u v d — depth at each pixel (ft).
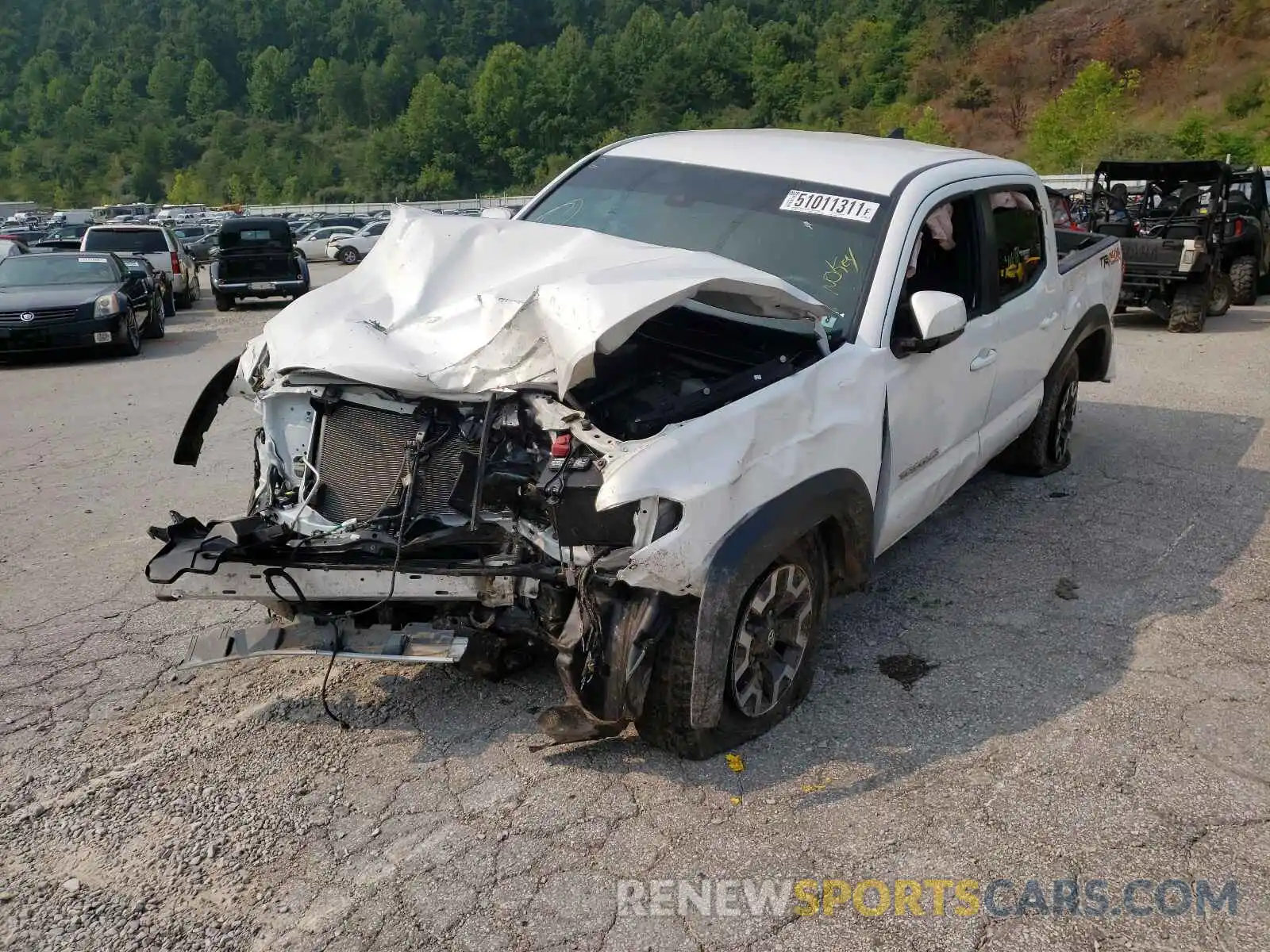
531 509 11.03
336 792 11.06
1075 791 11.03
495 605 10.87
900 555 17.46
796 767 11.46
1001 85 261.03
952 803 10.84
